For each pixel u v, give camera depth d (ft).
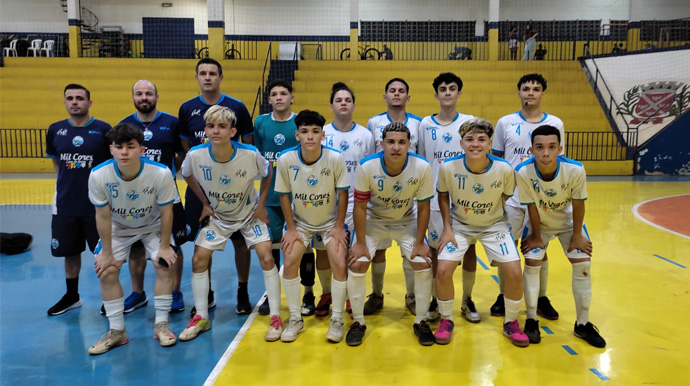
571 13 58.75
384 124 12.35
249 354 9.61
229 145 10.36
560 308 12.04
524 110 12.11
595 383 8.41
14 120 44.21
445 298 10.23
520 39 58.29
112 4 59.82
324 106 46.01
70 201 11.58
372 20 59.82
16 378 8.65
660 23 55.88
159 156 11.94
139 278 12.26
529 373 8.79
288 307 11.69
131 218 10.32
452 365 9.12
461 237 10.64
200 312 10.70
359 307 10.41
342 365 9.14
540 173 10.11
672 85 42.60
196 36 60.59
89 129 11.67
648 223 21.50
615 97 45.39
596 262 15.58
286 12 60.03
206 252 10.65
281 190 10.56
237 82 48.39
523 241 10.86
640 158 42.37
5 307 12.13
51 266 15.55
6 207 25.36
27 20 59.21
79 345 10.03
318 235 11.25
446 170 10.38
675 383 8.40
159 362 9.27
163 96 46.26
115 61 51.26
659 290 13.04
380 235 10.89
